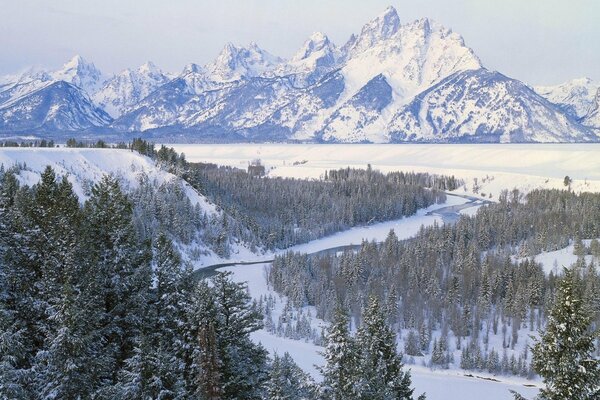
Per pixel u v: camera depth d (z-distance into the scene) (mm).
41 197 43219
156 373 31547
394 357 38438
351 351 31359
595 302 119250
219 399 30734
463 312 154125
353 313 145875
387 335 38594
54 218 40938
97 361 33812
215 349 31281
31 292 39469
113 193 42875
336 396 30969
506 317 158000
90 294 36656
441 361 131125
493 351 130875
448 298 165125
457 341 145375
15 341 32625
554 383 28516
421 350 140875
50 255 39312
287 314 144500
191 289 38344
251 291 169750
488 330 153000
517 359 134125
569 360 28234
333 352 31297
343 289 165625
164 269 39812
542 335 29859
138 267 40562
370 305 39594
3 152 196125
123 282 38812
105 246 40781
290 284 167500
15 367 34594
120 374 34094
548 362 28812
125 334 39000
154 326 38062
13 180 60281
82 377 32781
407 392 38188
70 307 32594
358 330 39250
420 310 155250
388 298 154375
